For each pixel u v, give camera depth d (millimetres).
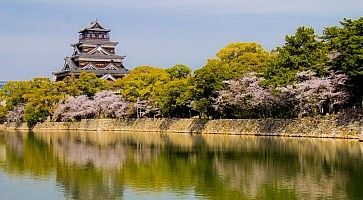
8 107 116562
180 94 76188
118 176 33031
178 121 79188
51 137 78062
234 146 50250
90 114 101188
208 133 71562
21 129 112875
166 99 78125
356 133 51094
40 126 107375
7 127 118938
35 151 52531
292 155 40750
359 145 46312
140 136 73375
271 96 60781
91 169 36875
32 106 106062
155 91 84750
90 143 62125
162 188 28062
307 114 59094
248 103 65250
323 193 25156
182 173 33375
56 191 28297
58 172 35719
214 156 42219
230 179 30234
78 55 131375
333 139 52812
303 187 26875
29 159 44594
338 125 53531
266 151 44375
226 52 76875
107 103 95000
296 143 50375
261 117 66750
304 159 38000
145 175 33094
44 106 106000
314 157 38906
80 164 40031
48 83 109125
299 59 57500
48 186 29891
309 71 56156
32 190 28703
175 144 55656
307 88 54750
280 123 60812
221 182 29312
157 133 79625
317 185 27297
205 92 71938
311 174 31031
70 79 109062
